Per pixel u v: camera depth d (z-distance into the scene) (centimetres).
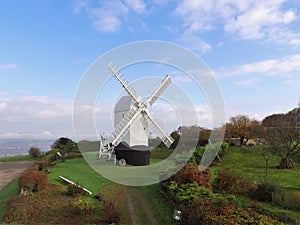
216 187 1700
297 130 2758
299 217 1308
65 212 1436
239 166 2641
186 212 1137
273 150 2639
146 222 1305
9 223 1292
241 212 1009
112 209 1346
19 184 1900
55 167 2725
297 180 2123
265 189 1580
